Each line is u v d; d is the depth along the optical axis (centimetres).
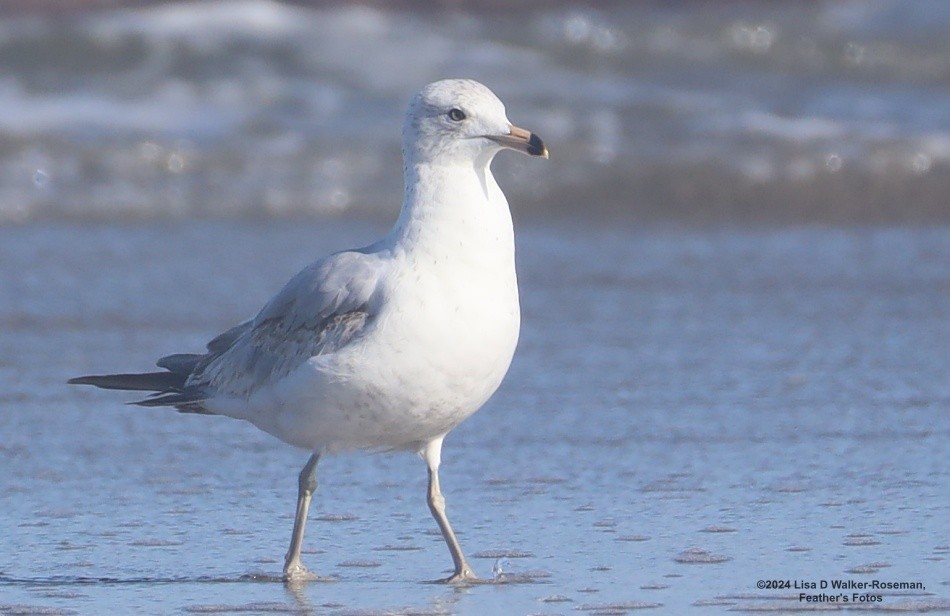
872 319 1552
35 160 2330
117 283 1717
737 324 1539
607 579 816
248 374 857
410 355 799
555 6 3359
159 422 1229
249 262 1836
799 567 828
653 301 1642
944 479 1024
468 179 825
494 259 818
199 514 977
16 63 2839
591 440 1146
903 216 2134
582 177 2316
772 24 3331
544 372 1360
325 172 2336
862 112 2722
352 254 837
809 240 1981
